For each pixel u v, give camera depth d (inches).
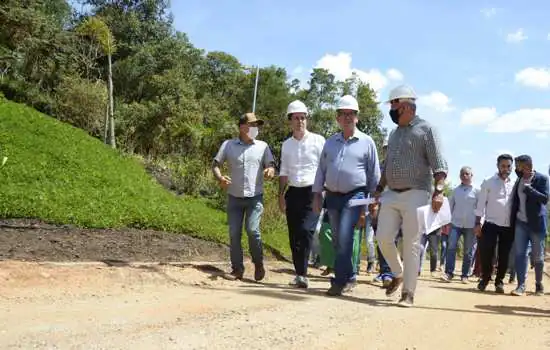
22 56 1170.0
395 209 231.3
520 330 184.1
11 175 466.9
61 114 1033.5
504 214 333.1
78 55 1300.4
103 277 230.1
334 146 256.7
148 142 1017.5
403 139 226.8
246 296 222.1
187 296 212.2
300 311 192.1
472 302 260.1
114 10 1803.6
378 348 143.6
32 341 131.0
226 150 287.0
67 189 465.4
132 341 135.3
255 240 284.5
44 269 223.8
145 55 1594.5
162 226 393.1
